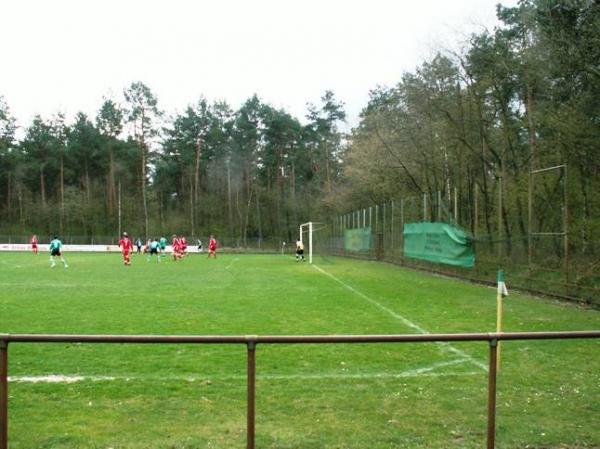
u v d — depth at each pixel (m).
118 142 74.62
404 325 11.87
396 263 34.44
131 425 5.68
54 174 77.94
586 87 17.27
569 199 17.33
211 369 7.89
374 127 44.00
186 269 31.08
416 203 30.94
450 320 12.55
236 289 19.39
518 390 7.00
